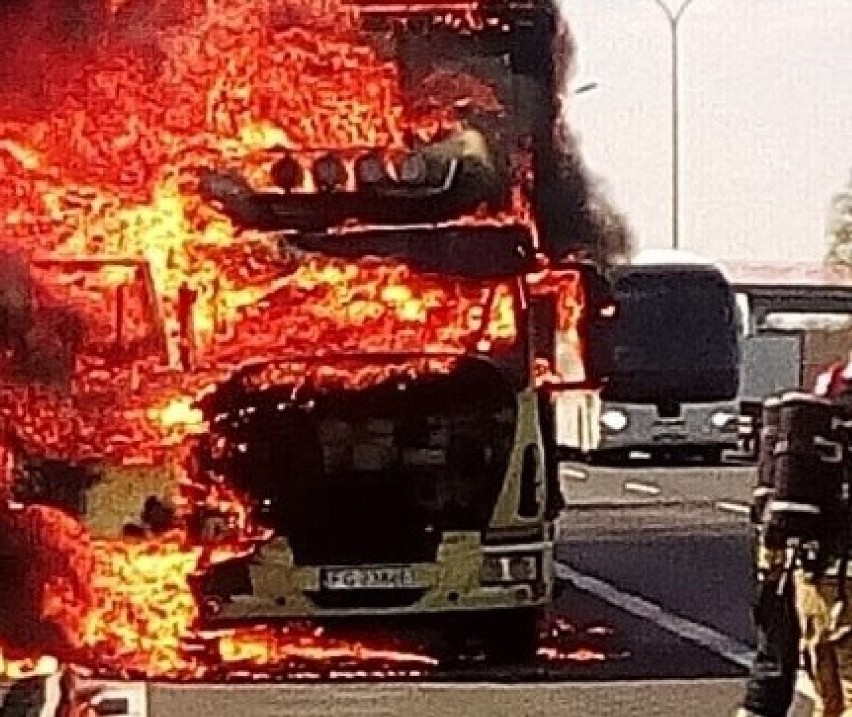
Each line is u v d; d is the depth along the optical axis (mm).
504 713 13906
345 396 15688
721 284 44812
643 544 27625
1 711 11688
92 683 13742
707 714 13914
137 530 15289
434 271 16422
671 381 45000
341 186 16500
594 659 16578
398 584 15609
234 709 13859
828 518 10492
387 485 15594
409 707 14070
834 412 10523
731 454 45156
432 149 16922
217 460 15414
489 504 15773
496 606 15766
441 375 15812
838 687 10656
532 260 16594
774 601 10688
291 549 15500
